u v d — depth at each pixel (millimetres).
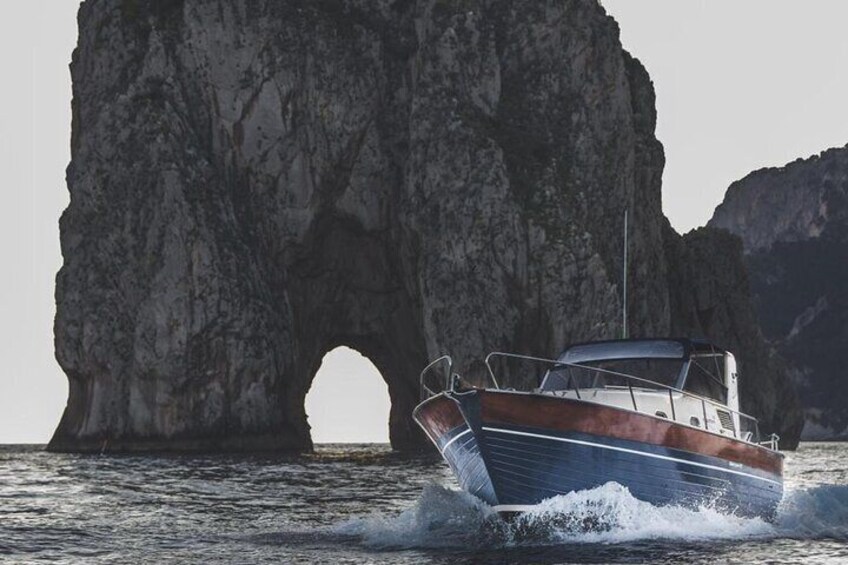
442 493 98750
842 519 105250
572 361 102812
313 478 184000
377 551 84688
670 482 92250
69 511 120750
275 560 80500
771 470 103812
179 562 80188
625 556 80438
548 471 88938
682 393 97438
